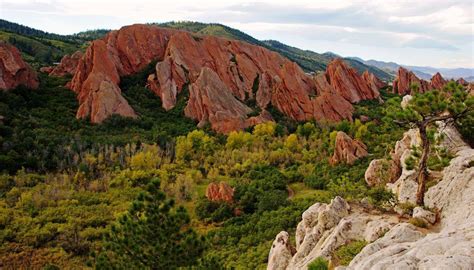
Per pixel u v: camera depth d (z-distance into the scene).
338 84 164.00
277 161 96.50
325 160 92.75
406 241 22.98
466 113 30.22
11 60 117.88
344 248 27.91
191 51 148.75
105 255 25.20
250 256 46.72
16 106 109.44
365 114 145.38
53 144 89.75
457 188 29.92
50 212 62.69
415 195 35.03
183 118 125.50
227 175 88.31
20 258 49.78
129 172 80.94
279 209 63.53
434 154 39.78
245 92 147.75
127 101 126.12
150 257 23.72
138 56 149.25
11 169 78.38
